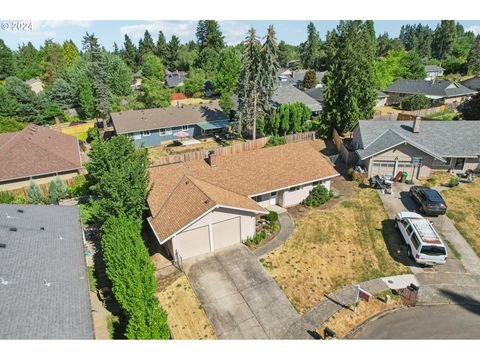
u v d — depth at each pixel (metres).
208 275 20.38
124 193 22.20
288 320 17.25
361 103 47.16
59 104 69.69
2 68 91.75
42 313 12.50
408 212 25.23
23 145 35.97
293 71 104.94
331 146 44.81
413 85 72.94
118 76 76.75
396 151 32.28
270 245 23.20
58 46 102.44
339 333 16.48
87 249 23.38
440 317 17.31
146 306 15.49
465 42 141.88
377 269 20.95
